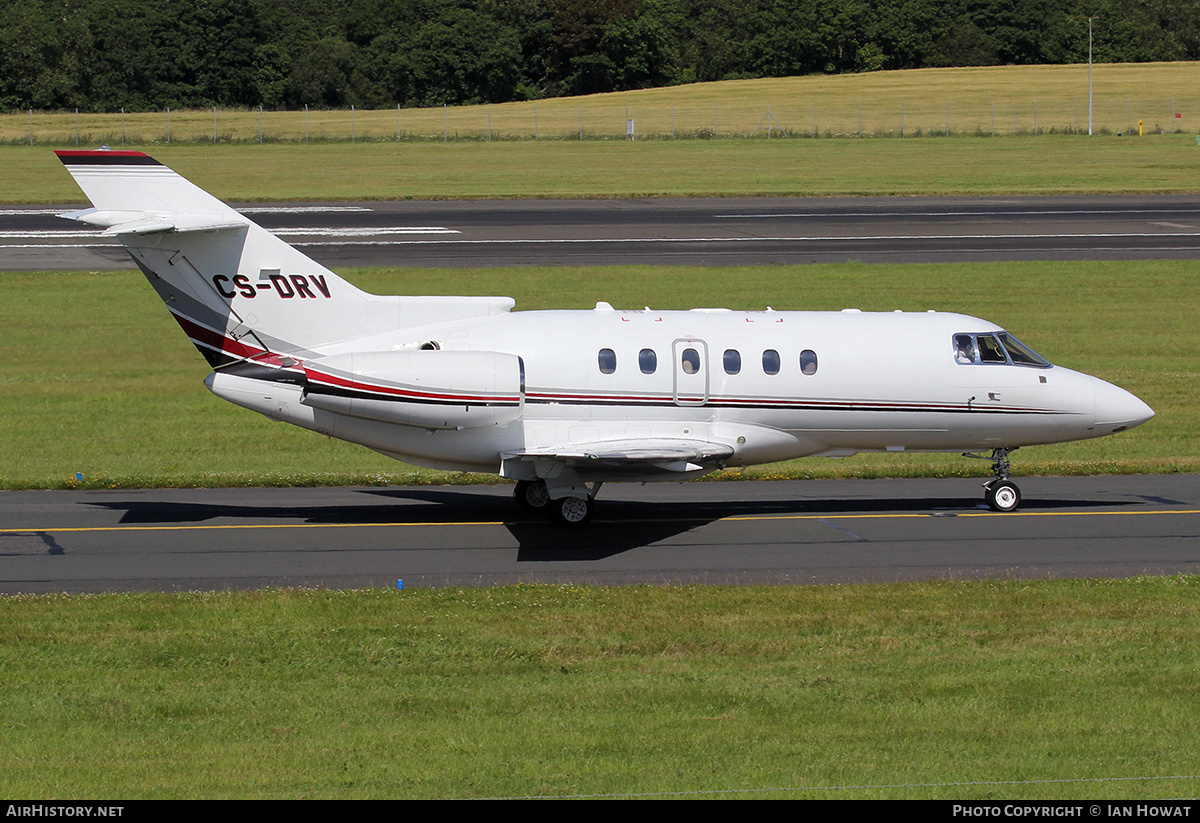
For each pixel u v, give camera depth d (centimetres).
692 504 8200
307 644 5269
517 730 4400
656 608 5781
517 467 7394
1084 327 13900
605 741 4309
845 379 7706
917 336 7862
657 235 19488
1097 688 4812
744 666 5047
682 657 5144
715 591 6062
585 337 7500
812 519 7750
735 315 7869
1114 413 7981
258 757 4175
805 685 4834
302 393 7369
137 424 10250
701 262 17200
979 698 4709
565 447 7269
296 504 8075
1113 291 15650
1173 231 19888
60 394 11100
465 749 4241
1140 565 6662
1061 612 5734
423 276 15900
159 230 7100
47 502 8062
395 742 4297
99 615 5622
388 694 4738
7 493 8319
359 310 7538
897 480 9025
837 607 5806
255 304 7438
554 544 7112
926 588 6131
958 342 7900
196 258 7331
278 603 5803
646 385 7475
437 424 7212
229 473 8850
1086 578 6375
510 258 17312
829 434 7838
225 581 6312
